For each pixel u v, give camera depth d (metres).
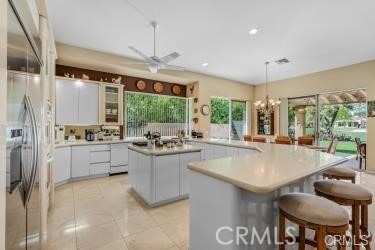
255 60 4.74
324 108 5.94
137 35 3.48
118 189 3.56
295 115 6.62
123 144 4.65
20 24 1.23
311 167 1.60
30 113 1.43
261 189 1.11
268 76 6.26
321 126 5.89
